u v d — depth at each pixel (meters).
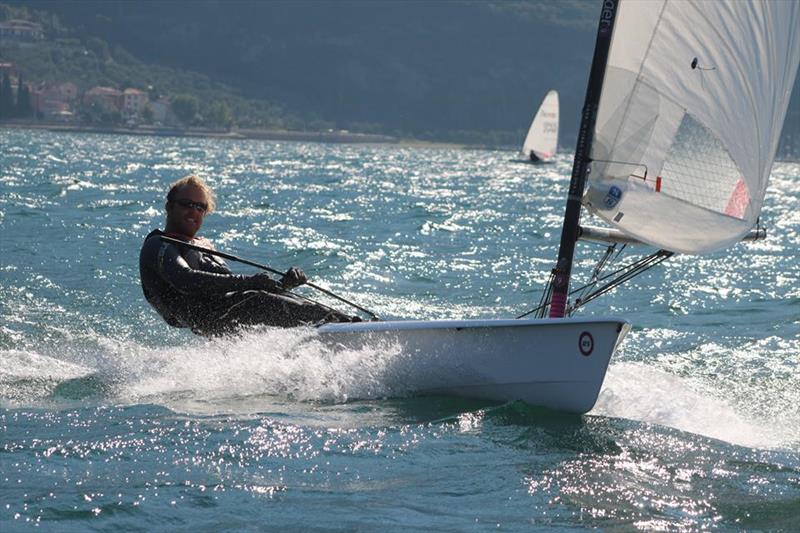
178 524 15.38
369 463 18.50
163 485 16.94
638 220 23.48
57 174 134.38
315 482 17.41
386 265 51.94
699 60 22.98
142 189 109.44
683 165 23.36
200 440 19.50
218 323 26.28
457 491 17.11
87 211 77.44
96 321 33.81
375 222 80.75
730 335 34.50
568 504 16.55
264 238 64.81
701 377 27.98
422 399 23.39
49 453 18.53
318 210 92.69
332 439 19.86
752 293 45.56
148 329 32.84
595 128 23.58
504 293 43.25
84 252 51.06
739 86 22.98
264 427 20.50
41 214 71.94
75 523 15.27
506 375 22.58
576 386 21.83
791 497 17.12
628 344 32.78
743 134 23.09
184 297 26.11
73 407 22.25
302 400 23.42
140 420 20.97
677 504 16.69
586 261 57.41
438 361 23.22
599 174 23.53
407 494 16.89
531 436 20.34
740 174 23.20
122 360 27.39
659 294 45.22
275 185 136.75
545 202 119.06
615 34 23.30
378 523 15.55
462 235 72.19
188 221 26.69
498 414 21.83
